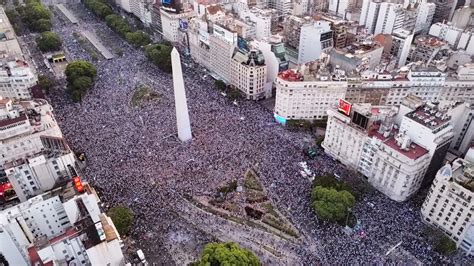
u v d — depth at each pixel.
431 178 172.88
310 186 171.38
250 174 179.00
